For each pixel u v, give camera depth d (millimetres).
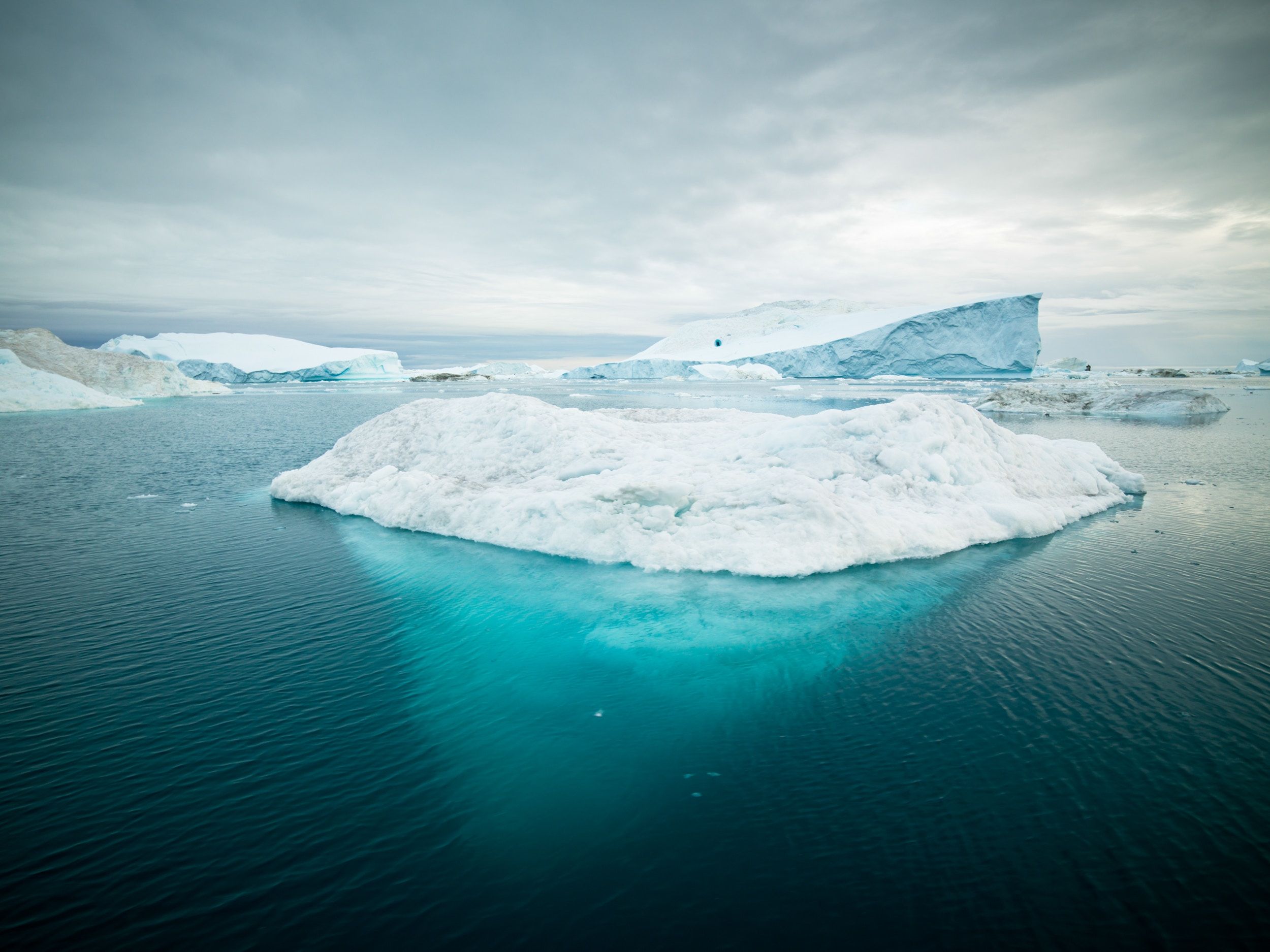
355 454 19469
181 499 19094
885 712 7172
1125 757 6254
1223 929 4375
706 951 4254
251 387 127000
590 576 11695
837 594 10617
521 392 100938
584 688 7898
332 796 5941
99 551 13703
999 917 4496
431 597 10969
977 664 8250
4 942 4355
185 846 5277
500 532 13836
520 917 4570
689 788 5996
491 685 8008
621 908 4645
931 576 11375
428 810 5742
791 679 7977
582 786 6059
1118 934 4352
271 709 7449
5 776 6164
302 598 11016
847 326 142250
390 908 4664
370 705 7562
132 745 6707
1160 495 18188
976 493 14656
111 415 54250
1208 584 10992
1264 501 17438
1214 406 43531
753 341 166000
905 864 5000
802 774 6145
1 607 10602
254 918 4586
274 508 17688
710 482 14039
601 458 16203
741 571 11562
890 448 15117
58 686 7957
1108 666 8141
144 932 4461
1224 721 6844
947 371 118000
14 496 19672
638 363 164500
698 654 8711
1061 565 11961
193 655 8875
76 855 5168
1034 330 107625
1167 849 5082
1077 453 18812
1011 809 5566
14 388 59781
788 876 4902
